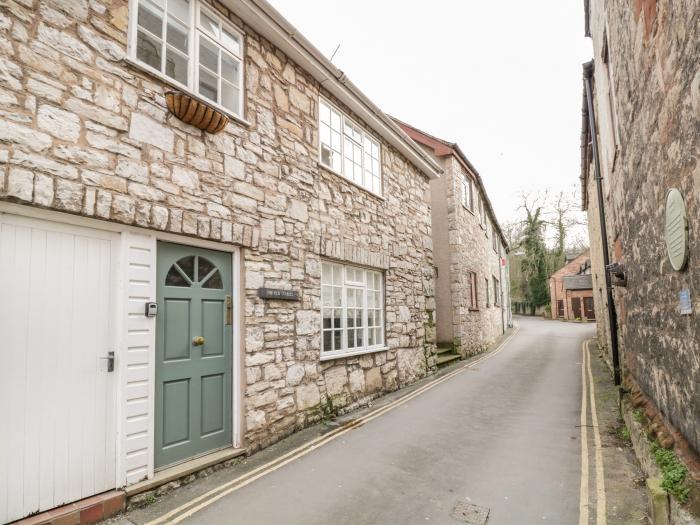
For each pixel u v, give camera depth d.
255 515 3.26
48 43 3.15
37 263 3.06
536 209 35.19
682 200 2.45
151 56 3.98
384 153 8.12
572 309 30.91
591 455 4.32
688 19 2.13
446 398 7.08
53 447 3.04
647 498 3.31
